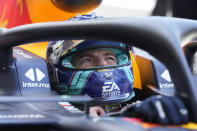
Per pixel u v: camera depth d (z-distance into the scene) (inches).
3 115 80.6
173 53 78.2
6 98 70.7
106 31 84.4
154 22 83.0
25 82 126.0
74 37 88.0
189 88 75.1
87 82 133.9
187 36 85.4
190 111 73.9
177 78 77.7
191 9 434.6
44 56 148.6
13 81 119.2
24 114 81.7
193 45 108.0
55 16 165.3
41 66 134.6
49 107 104.6
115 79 135.2
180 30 84.0
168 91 155.6
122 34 83.7
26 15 166.9
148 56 167.0
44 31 88.3
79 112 101.9
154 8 442.3
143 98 164.6
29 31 90.5
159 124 69.3
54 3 159.0
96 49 137.2
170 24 84.0
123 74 137.4
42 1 160.7
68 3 156.5
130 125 66.1
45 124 72.5
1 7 183.2
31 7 163.9
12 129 72.7
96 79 133.4
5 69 116.4
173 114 69.6
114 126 65.1
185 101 75.0
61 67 136.9
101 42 135.8
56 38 89.8
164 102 71.1
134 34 82.4
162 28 81.6
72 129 67.5
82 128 66.4
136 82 161.9
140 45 82.8
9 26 173.2
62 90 137.7
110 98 134.2
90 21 86.7
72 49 135.3
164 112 70.0
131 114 76.8
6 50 105.5
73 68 135.8
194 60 108.3
